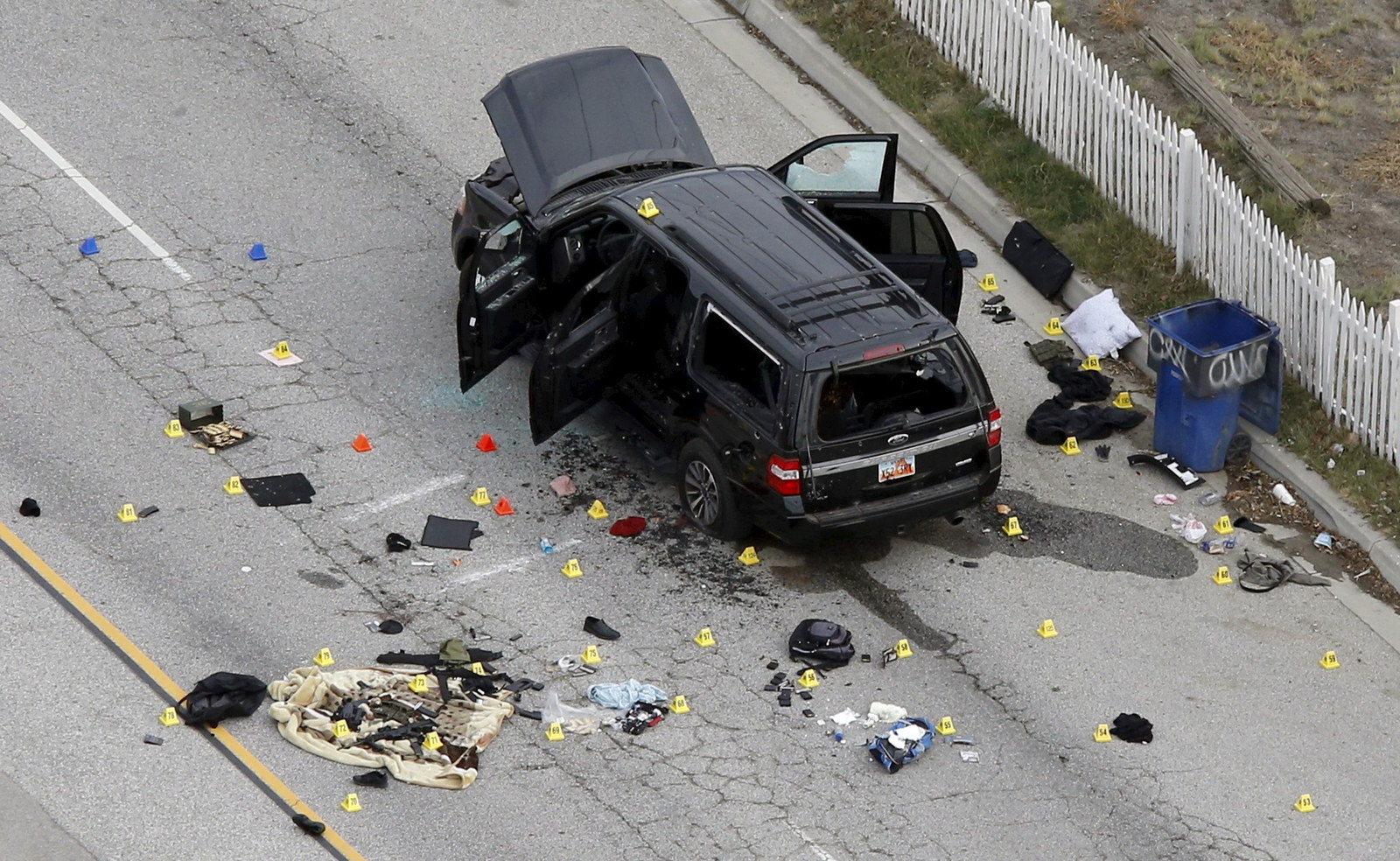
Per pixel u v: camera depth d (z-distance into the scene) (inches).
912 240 2188.7
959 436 1942.7
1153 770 1739.7
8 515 1923.0
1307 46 2854.3
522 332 2108.8
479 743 1689.2
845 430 1899.6
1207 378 2089.1
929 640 1888.5
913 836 1640.0
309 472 2048.5
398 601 1877.5
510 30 2910.9
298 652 1791.3
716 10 3014.3
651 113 2250.2
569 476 2085.4
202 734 1678.2
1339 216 2512.3
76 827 1560.0
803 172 2253.9
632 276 1994.3
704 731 1748.3
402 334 2293.3
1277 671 1879.9
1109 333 2359.7
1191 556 2042.3
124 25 2829.7
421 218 2503.7
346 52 2824.8
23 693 1699.1
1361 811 1705.2
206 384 2164.1
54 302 2267.5
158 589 1851.6
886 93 2787.9
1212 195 2349.9
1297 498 2133.4
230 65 2768.2
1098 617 1937.7
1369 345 2121.1
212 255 2385.6
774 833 1630.2
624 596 1915.6
